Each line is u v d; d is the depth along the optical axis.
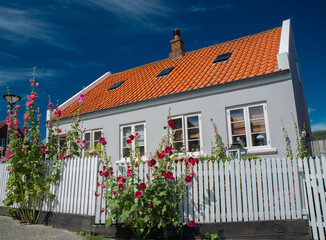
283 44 10.55
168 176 5.57
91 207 6.25
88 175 6.54
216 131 9.98
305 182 5.62
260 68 10.07
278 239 5.41
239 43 13.98
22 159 7.12
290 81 9.05
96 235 6.00
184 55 16.00
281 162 5.75
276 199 5.59
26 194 7.05
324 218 5.34
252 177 5.73
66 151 7.69
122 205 5.56
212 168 5.99
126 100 12.63
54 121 14.27
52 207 7.18
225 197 5.89
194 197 5.93
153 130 11.42
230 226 5.66
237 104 9.81
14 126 7.51
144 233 5.91
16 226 6.83
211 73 11.59
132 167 5.95
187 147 10.69
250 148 9.45
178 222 5.68
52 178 7.15
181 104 10.96
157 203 5.43
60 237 5.80
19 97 11.14
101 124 12.98
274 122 9.09
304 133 8.71
